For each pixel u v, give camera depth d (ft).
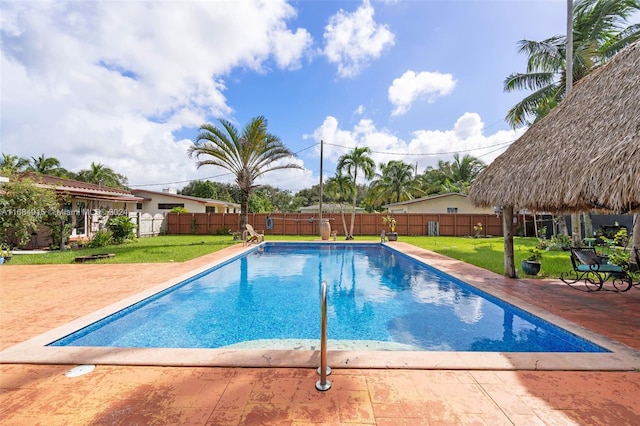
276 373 8.66
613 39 39.96
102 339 13.35
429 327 14.90
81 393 7.72
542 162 17.26
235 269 29.94
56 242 40.40
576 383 8.26
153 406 7.19
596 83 19.27
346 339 13.52
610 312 14.48
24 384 8.14
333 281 25.04
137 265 27.22
